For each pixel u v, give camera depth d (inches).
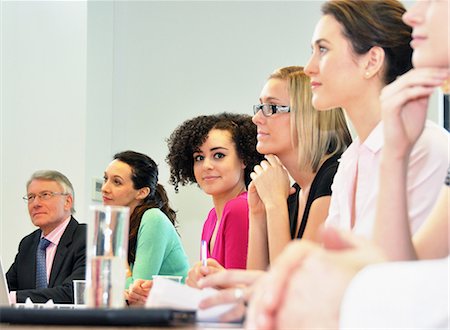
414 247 50.8
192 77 216.1
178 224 205.0
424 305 23.5
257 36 213.6
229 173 128.5
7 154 208.5
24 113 210.2
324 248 25.7
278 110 101.0
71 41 211.8
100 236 48.7
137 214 159.9
